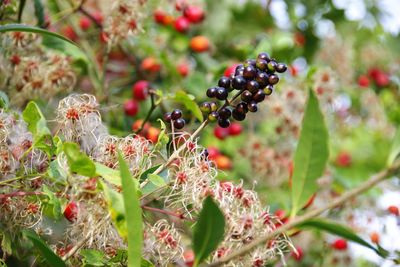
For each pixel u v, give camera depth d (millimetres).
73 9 806
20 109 708
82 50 796
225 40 1104
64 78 721
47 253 516
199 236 466
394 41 1296
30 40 711
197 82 915
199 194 532
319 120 469
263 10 1148
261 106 943
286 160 952
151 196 581
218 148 947
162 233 539
